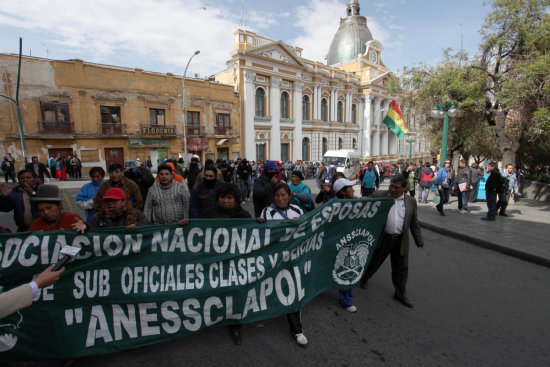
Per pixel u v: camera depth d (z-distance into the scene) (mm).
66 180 17781
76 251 2012
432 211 9922
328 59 47969
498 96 10133
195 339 3143
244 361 2834
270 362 2832
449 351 3045
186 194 4379
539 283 4699
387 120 24922
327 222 3494
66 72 19156
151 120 23031
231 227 3053
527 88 9570
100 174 4730
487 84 12000
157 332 2834
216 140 26672
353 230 3686
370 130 42625
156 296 2834
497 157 21422
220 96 26641
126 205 3199
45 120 18766
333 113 37281
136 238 2795
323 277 3572
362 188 11320
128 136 21672
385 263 5570
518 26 10578
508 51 11461
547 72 9180
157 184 4328
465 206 9672
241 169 11375
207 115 26000
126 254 2764
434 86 12430
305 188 5227
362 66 42375
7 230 3342
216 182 4660
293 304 3211
